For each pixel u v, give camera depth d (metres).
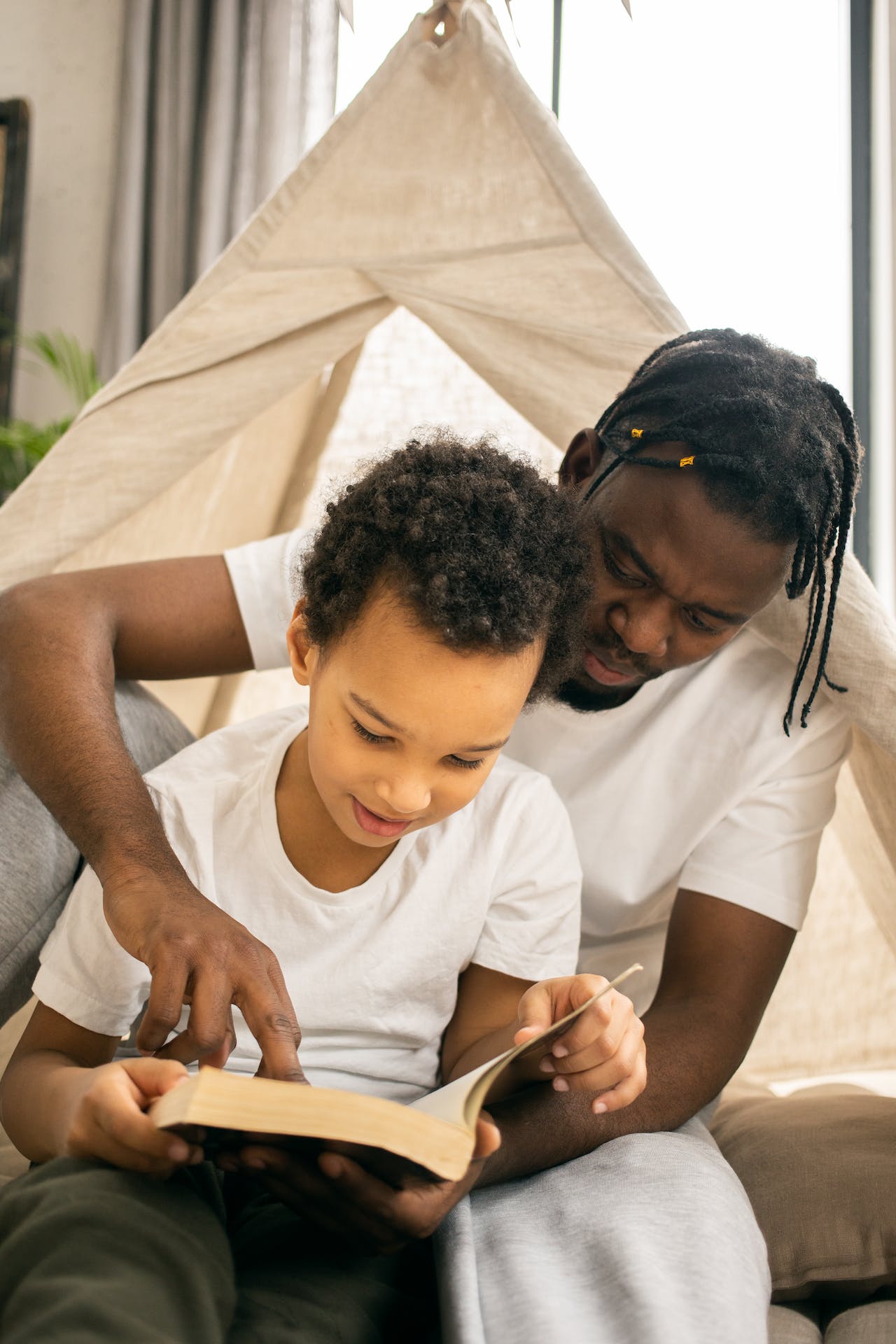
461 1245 0.61
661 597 0.85
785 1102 1.08
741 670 1.05
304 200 1.29
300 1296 0.58
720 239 2.80
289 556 1.01
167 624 0.99
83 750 0.80
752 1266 0.60
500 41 1.27
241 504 1.60
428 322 1.24
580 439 0.98
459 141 1.28
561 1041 0.65
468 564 0.64
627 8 1.38
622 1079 0.67
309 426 1.68
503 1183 0.72
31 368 2.98
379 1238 0.58
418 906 0.79
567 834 0.87
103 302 2.89
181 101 2.88
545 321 1.19
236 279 1.29
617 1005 0.65
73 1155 0.56
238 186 2.82
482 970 0.82
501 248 1.24
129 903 0.66
